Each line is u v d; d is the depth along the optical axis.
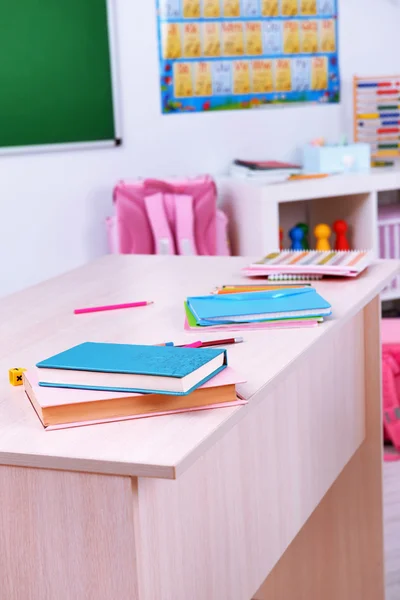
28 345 1.63
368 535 2.30
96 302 1.93
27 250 3.78
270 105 4.21
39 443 1.17
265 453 1.70
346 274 1.99
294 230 4.02
